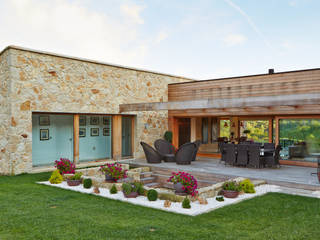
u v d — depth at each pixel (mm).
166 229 4164
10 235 3904
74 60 10805
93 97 11406
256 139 13125
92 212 5059
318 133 10070
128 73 12766
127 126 13180
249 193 6660
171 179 6359
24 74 9430
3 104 9680
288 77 10469
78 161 11227
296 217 4801
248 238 3826
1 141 9773
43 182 8023
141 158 13258
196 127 16031
